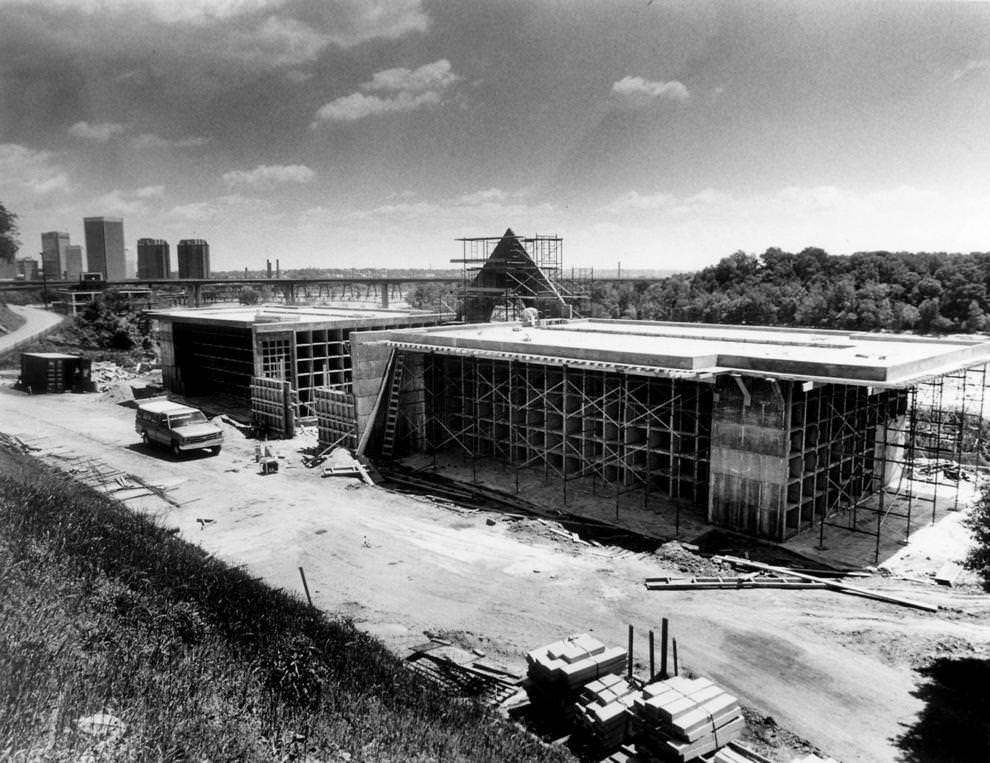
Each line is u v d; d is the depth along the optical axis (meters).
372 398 41.59
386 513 32.88
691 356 29.11
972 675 18.94
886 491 35.31
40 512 19.44
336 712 13.75
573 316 69.69
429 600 23.80
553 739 16.08
